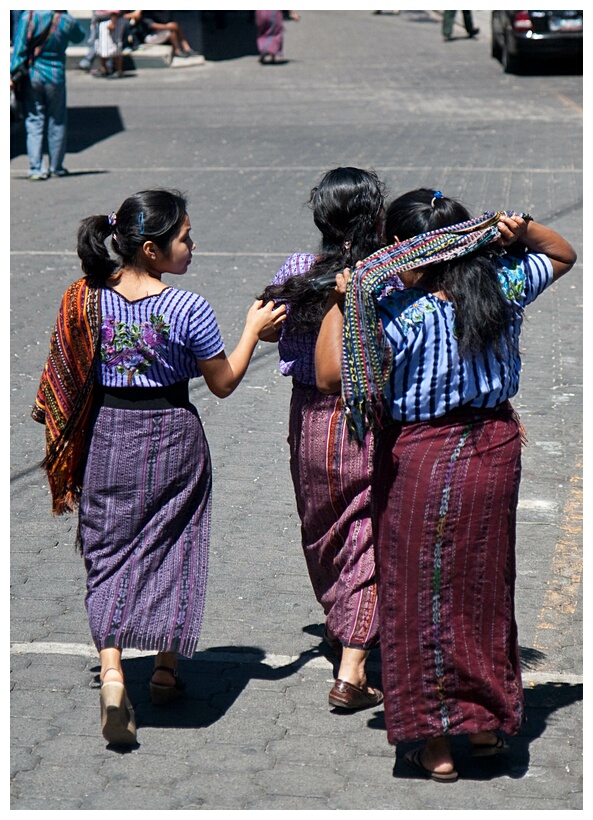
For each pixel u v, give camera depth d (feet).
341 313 16.55
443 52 128.16
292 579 23.40
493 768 17.13
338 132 82.43
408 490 15.85
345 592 18.69
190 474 17.95
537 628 21.17
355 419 15.55
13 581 23.31
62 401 17.67
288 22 164.04
